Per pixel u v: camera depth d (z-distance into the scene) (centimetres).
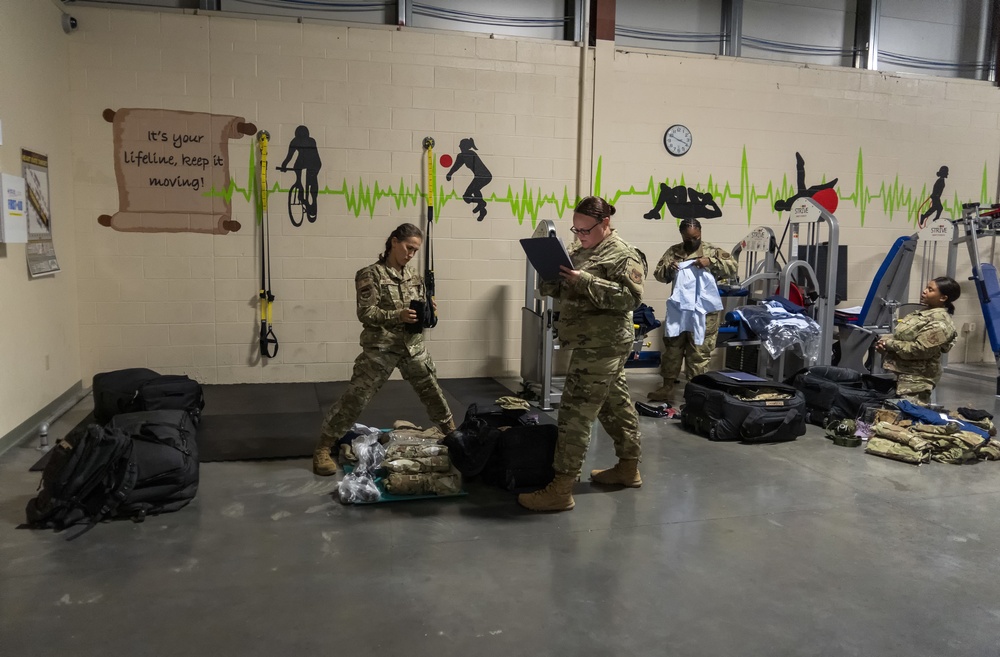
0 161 387
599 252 299
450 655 199
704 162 638
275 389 550
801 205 564
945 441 392
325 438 352
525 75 594
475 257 604
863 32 679
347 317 584
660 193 631
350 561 257
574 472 305
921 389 450
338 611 221
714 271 526
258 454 380
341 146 566
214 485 334
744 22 659
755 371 581
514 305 617
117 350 545
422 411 482
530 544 274
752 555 268
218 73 538
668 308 513
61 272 490
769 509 317
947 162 698
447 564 256
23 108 423
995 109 704
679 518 304
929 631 216
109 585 235
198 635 206
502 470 332
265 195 555
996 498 334
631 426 334
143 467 294
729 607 229
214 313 559
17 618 214
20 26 419
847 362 582
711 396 433
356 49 560
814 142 661
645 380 628
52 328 467
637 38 639
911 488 347
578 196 613
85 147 522
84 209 527
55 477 280
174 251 546
